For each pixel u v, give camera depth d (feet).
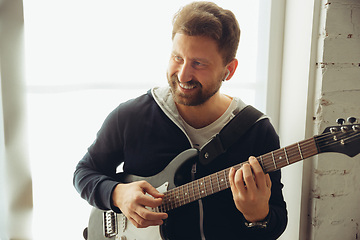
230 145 3.29
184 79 3.07
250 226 2.98
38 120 4.07
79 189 3.52
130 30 4.17
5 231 4.14
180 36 3.05
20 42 3.90
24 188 4.15
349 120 2.48
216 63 3.10
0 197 4.08
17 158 4.07
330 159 4.04
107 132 3.63
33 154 4.12
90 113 4.19
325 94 3.95
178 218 3.32
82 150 4.24
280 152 2.70
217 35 2.99
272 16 4.47
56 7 3.94
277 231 3.12
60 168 4.22
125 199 3.09
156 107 3.60
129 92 4.26
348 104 4.06
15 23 3.85
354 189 4.22
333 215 4.18
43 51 3.97
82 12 4.01
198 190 3.04
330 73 3.92
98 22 4.07
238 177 2.70
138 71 4.26
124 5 4.11
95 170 3.66
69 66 4.06
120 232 3.47
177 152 3.44
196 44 3.00
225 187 2.93
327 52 3.87
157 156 3.43
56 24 3.96
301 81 4.19
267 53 4.57
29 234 4.25
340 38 3.89
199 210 3.33
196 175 3.37
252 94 4.66
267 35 4.54
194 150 3.28
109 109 4.24
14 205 4.14
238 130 3.30
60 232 4.35
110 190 3.22
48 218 4.29
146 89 4.31
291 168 4.36
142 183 3.16
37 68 3.98
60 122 4.13
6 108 3.94
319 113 3.99
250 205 2.74
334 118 4.03
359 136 2.41
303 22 4.11
